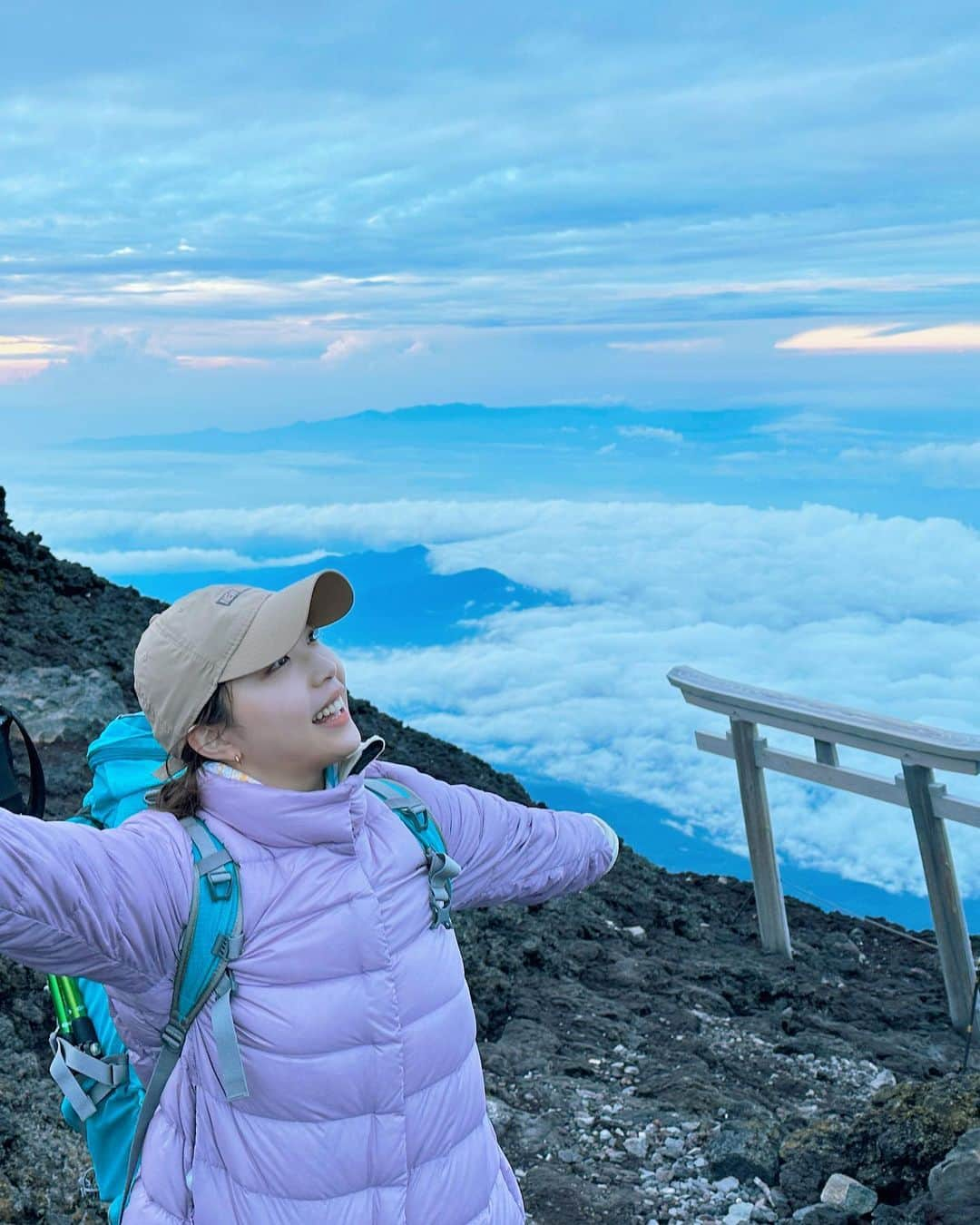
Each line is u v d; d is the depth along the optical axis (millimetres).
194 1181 1792
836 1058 5113
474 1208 1871
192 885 1747
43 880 1618
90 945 1673
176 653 1825
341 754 1874
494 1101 4105
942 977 6961
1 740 2041
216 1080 1775
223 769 1865
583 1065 4535
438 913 1900
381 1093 1776
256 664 1791
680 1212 3395
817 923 7934
